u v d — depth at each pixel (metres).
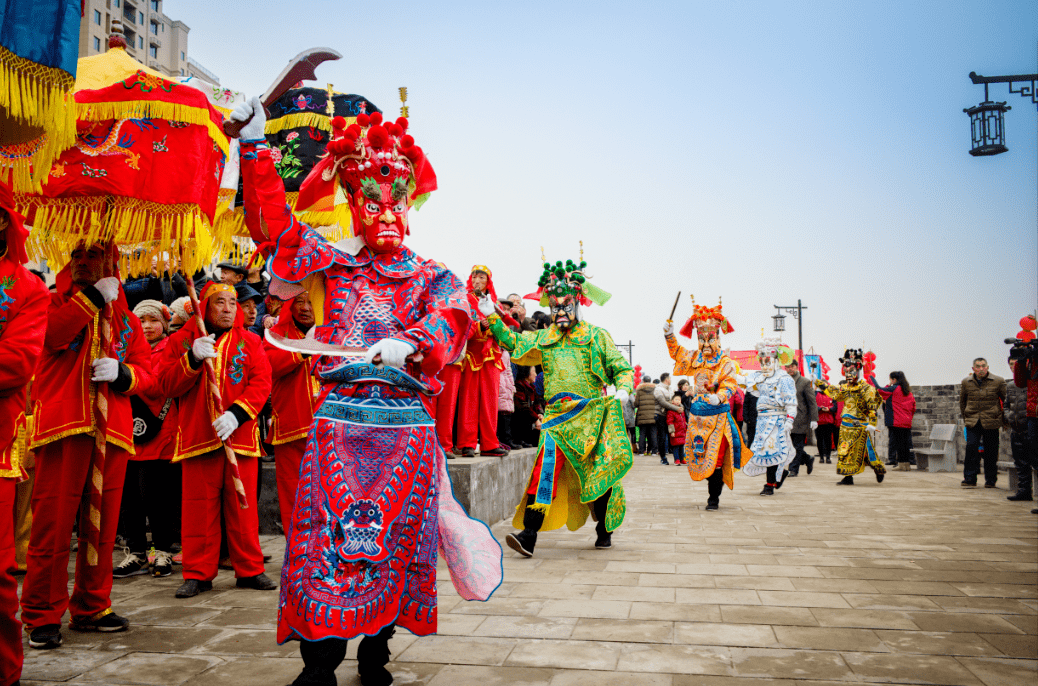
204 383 4.77
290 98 4.65
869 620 4.07
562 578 5.16
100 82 3.32
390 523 2.79
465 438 7.91
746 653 3.52
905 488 11.73
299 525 2.79
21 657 2.98
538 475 6.02
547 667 3.34
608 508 6.32
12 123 2.76
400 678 3.21
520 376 10.26
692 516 8.43
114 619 3.91
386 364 2.81
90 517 3.77
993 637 3.75
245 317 5.35
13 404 2.96
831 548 6.28
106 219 3.41
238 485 3.96
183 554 4.80
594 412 6.19
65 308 3.63
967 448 11.85
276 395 5.36
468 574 3.17
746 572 5.32
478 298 6.12
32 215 3.42
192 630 3.93
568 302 6.22
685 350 9.10
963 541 6.61
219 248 3.96
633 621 4.07
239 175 3.46
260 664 3.38
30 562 3.64
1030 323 9.44
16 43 2.50
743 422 16.62
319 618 2.64
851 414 12.46
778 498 10.35
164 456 5.38
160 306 5.89
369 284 3.03
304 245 2.93
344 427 2.85
